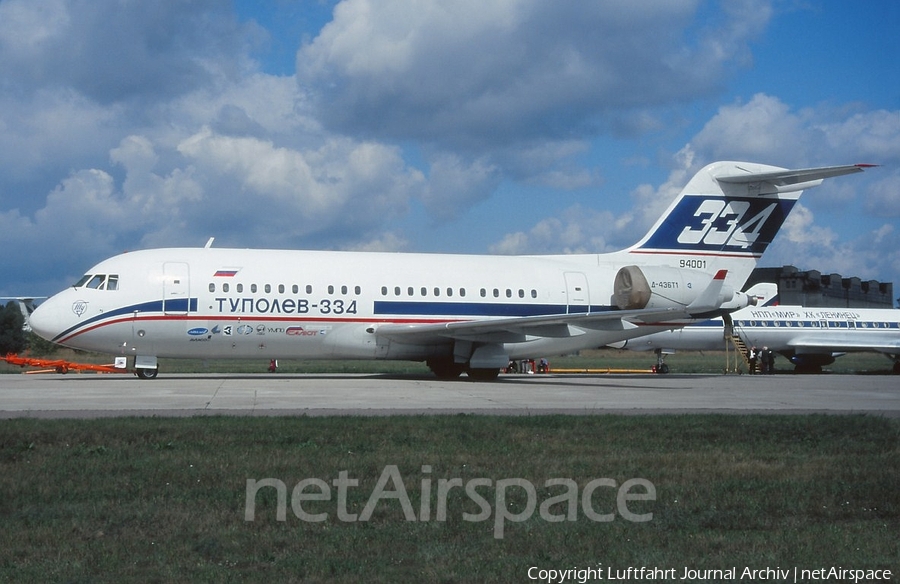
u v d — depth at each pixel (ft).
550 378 137.69
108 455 49.80
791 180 136.87
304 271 120.06
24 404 77.41
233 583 29.12
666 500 40.78
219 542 33.32
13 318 295.89
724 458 50.83
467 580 29.66
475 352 124.67
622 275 131.34
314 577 29.73
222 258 118.62
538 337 130.11
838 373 186.29
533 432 59.21
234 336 116.37
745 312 192.03
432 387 104.99
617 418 67.10
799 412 75.82
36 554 31.94
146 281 114.11
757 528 36.58
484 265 129.90
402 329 119.24
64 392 91.91
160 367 176.65
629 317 126.41
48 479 43.37
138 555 31.91
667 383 123.75
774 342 192.95
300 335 118.52
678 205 136.56
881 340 196.65
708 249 137.28
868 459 51.44
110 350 114.62
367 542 33.76
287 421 62.64
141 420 62.28
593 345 135.03
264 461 47.80
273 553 32.35
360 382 114.42
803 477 46.03
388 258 126.31
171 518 36.65
